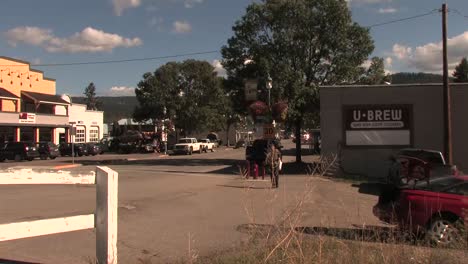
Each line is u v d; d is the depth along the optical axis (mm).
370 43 34719
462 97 24922
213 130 78500
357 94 25750
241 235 9414
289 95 33531
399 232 8469
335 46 34125
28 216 11359
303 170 28797
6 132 51656
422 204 8922
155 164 36750
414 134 25266
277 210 12406
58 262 7234
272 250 5449
